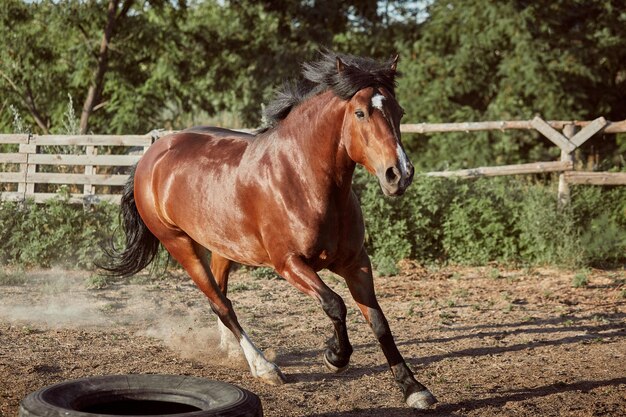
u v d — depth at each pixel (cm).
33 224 1238
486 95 2430
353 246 527
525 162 2277
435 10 2456
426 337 750
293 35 2752
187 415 394
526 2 2333
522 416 506
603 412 512
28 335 741
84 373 607
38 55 2555
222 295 635
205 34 2766
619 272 1147
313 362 653
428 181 1272
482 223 1240
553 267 1185
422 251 1241
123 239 1204
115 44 2555
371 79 486
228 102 2969
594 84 2352
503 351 692
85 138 1362
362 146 480
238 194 556
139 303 928
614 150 2280
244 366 639
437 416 507
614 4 2416
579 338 743
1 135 1374
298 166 519
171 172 625
